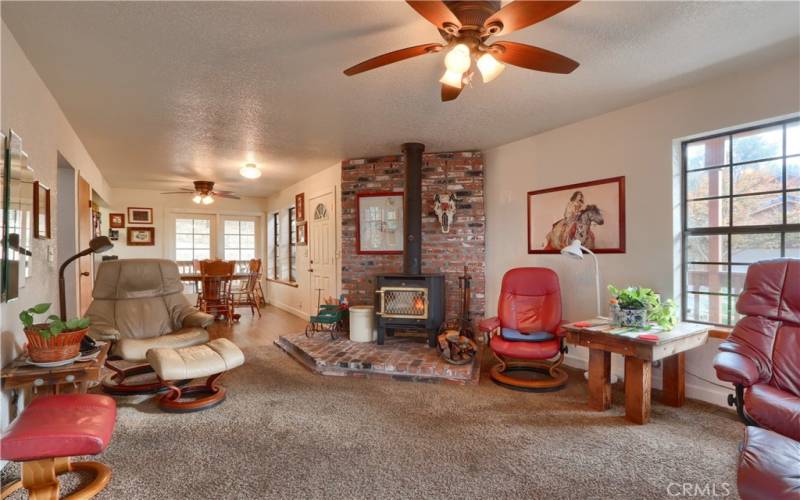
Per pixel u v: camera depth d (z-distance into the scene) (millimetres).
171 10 1981
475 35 1893
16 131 2244
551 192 4012
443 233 4734
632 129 3371
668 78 2846
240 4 1939
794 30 2213
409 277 4297
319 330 5191
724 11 2027
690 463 2137
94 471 2059
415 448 2307
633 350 2568
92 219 5480
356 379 3574
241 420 2697
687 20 2107
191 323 3637
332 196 5602
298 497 1858
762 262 2500
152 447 2326
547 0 1570
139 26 2123
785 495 1311
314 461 2170
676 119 3100
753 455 1501
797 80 2525
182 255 8016
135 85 2857
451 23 1817
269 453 2256
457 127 3891
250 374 3729
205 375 2881
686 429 2535
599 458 2188
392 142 4383
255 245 8805
